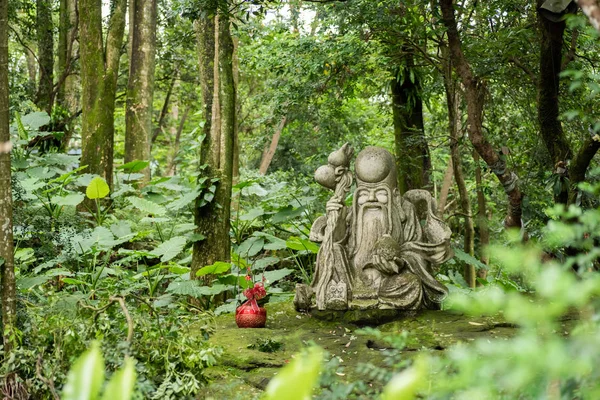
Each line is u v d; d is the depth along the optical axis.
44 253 9.48
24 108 15.14
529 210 9.05
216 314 8.05
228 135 9.33
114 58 12.25
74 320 4.89
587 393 1.78
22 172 11.31
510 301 1.51
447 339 6.02
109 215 11.37
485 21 9.79
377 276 7.18
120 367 4.46
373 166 7.55
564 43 8.86
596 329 1.79
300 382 1.11
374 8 9.39
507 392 2.15
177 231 11.20
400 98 11.54
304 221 11.66
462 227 14.04
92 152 12.02
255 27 12.60
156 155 25.83
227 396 4.86
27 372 5.10
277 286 10.77
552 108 8.05
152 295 9.18
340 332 6.74
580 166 7.32
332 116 12.60
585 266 1.96
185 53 19.41
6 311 5.66
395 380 1.17
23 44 17.17
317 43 11.06
